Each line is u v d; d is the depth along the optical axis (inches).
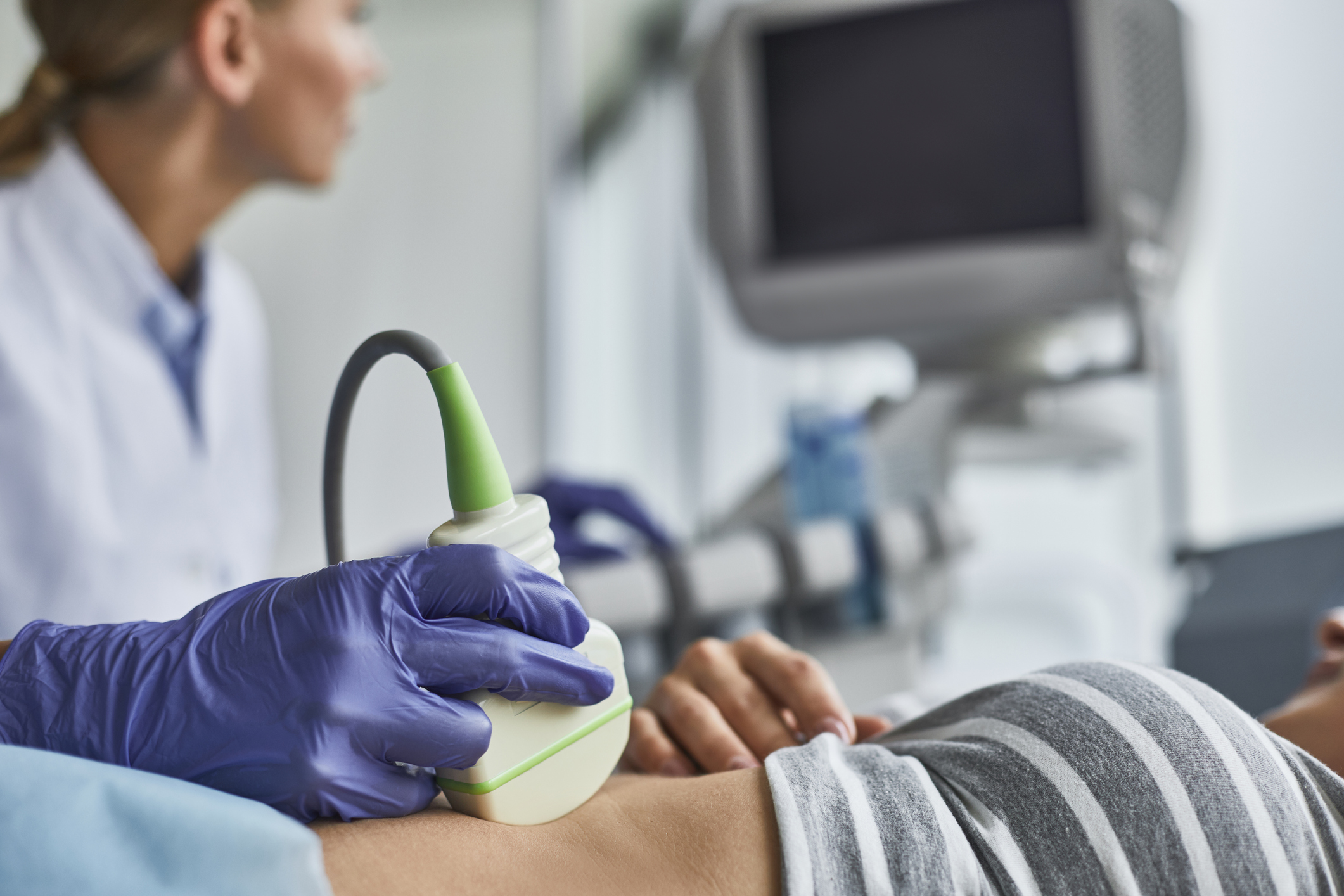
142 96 42.0
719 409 109.8
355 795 14.0
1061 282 51.0
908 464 50.7
